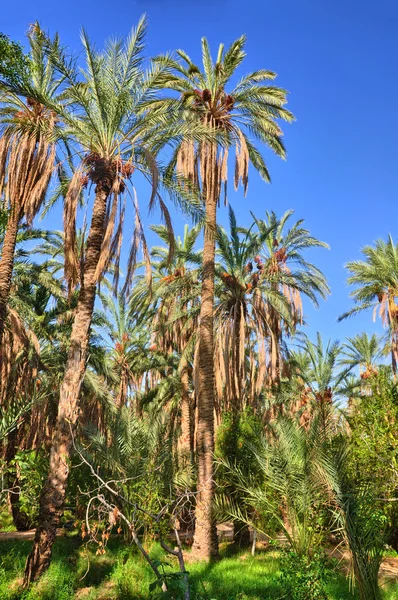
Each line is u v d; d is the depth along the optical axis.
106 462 15.62
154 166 12.67
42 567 10.91
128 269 12.56
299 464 11.70
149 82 13.92
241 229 27.81
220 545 18.84
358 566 9.76
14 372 20.25
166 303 27.09
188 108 17.16
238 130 19.86
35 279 21.52
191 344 21.91
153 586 5.20
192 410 26.72
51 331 23.09
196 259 20.50
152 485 15.84
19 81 9.34
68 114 13.17
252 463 16.83
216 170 18.91
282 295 21.30
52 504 11.23
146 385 32.81
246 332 21.72
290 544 11.46
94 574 12.25
